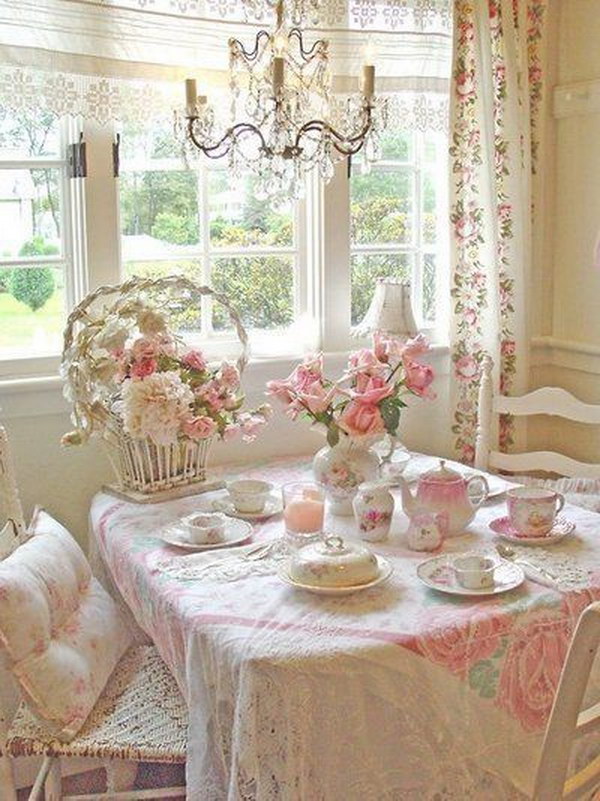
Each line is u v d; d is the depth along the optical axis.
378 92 2.85
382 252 3.09
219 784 1.67
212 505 2.32
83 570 2.13
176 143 2.75
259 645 1.58
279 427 2.89
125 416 2.24
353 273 3.05
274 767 1.55
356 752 1.57
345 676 1.55
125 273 2.75
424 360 3.09
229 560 1.98
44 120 2.60
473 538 2.08
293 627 1.64
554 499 2.05
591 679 1.76
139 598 1.99
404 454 2.57
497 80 2.93
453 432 3.09
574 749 1.75
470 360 3.05
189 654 1.71
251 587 1.83
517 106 2.94
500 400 2.88
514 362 3.07
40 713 1.82
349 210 2.94
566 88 3.12
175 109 2.45
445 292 3.15
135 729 1.87
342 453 2.20
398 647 1.58
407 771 1.60
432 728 1.60
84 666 1.92
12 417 2.54
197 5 2.60
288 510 2.07
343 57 2.79
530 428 3.32
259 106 2.13
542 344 3.27
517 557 1.95
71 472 2.63
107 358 2.30
